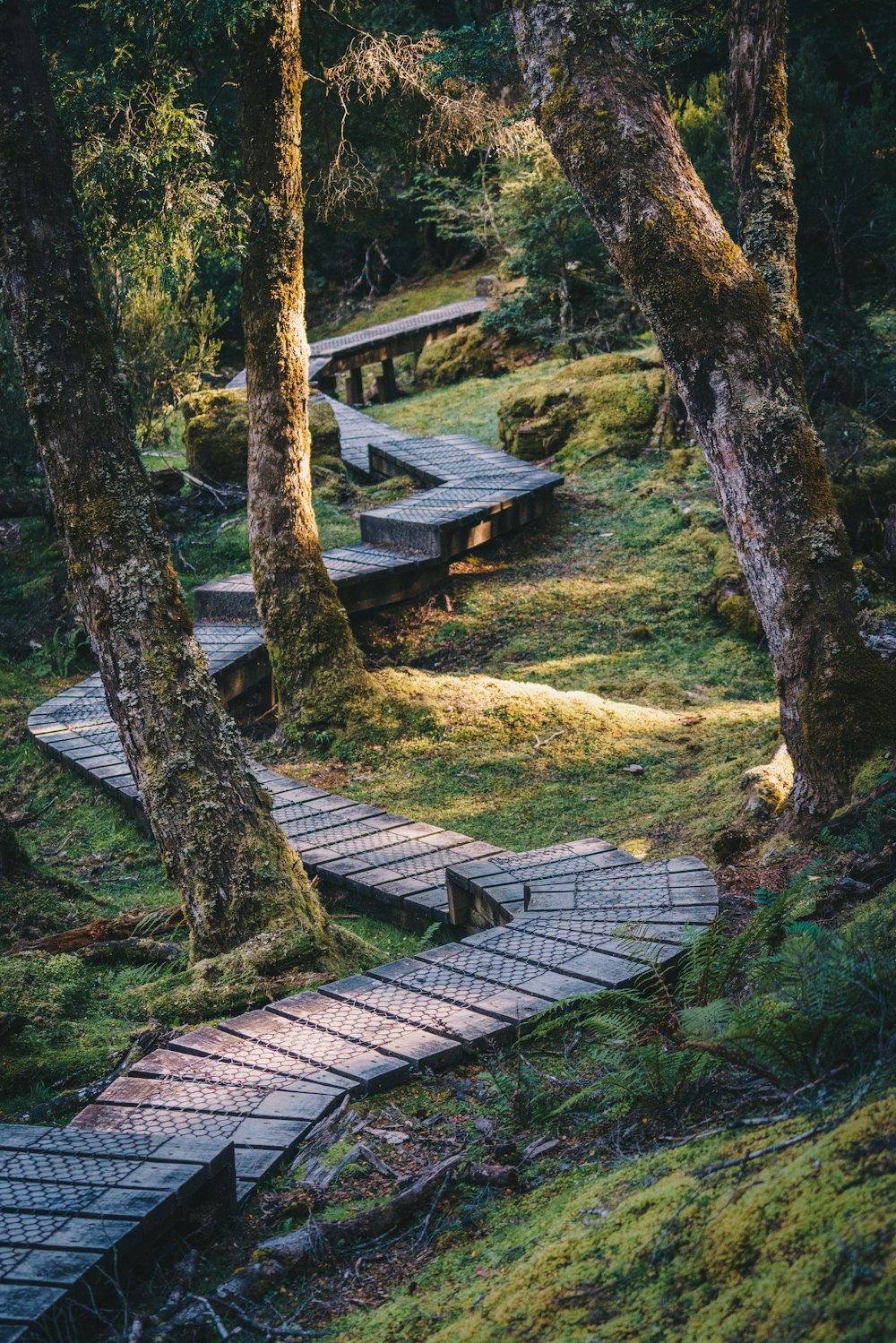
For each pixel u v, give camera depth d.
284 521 10.23
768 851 5.61
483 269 30.23
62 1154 2.95
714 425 5.80
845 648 5.64
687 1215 2.13
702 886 5.20
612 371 17.58
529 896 5.49
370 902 6.96
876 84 15.35
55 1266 2.46
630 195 5.72
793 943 3.06
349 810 8.29
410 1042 3.91
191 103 9.65
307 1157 3.29
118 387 5.77
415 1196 2.98
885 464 11.89
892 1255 1.66
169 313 16.06
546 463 16.58
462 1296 2.39
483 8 11.54
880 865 4.59
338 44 12.34
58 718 10.68
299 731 10.11
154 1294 2.66
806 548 5.70
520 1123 3.39
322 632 10.25
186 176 8.38
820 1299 1.66
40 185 5.56
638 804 8.29
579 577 13.25
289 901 5.59
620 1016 3.68
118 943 5.93
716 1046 2.85
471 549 13.84
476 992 4.29
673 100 15.13
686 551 13.41
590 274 20.92
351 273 32.25
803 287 13.02
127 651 5.70
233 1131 3.38
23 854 6.98
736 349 5.70
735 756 8.77
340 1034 4.03
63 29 9.82
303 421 10.16
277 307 9.77
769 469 5.72
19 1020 4.68
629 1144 3.01
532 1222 2.69
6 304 5.69
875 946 3.32
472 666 11.75
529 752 9.51
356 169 12.66
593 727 9.84
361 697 10.17
